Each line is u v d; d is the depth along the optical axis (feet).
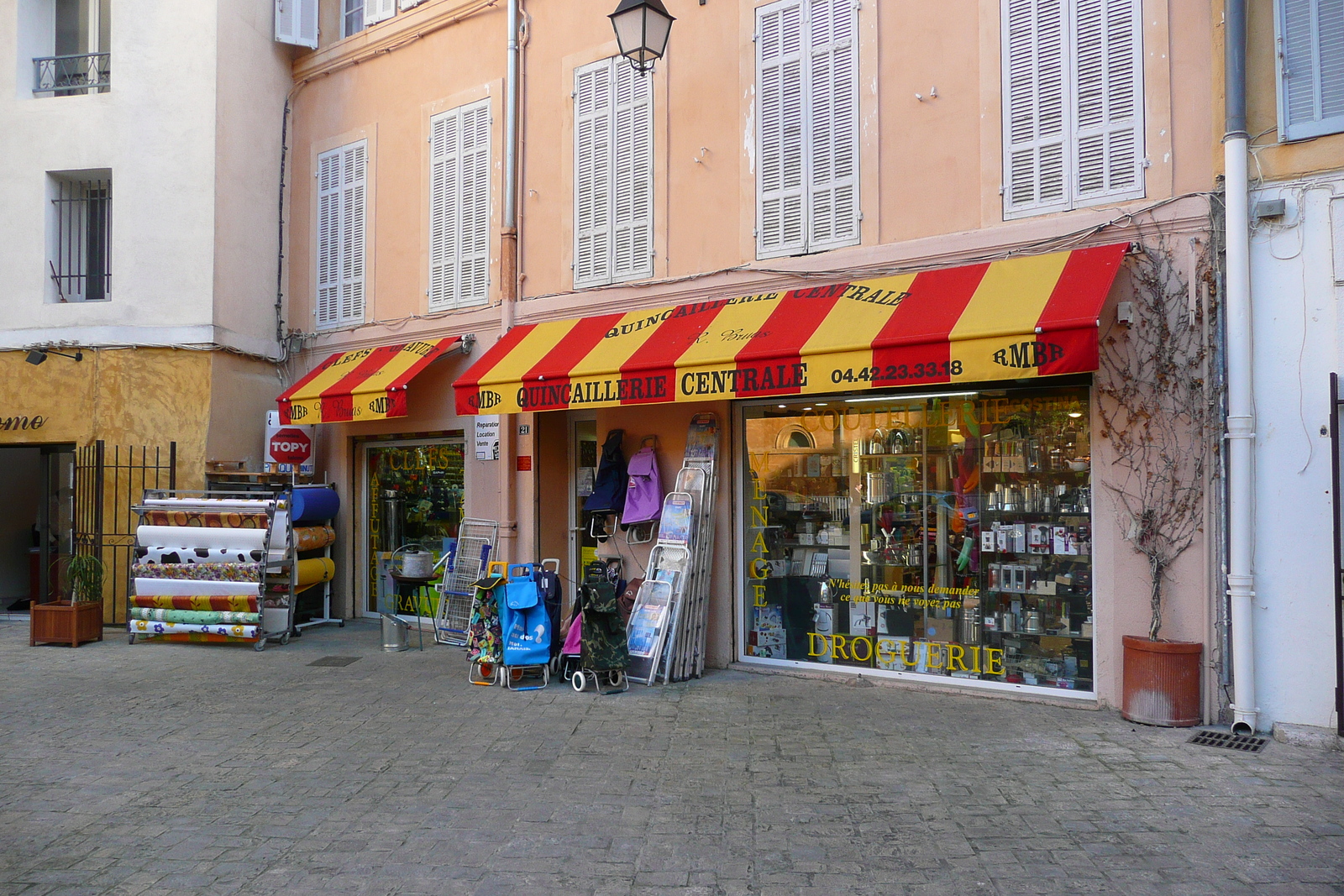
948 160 22.04
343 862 12.84
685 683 23.52
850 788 15.51
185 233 33.45
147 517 29.63
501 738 18.65
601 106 28.37
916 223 22.50
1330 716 17.42
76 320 33.91
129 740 18.75
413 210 33.35
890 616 23.41
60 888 12.12
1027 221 20.92
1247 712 17.97
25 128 34.86
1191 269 18.94
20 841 13.66
